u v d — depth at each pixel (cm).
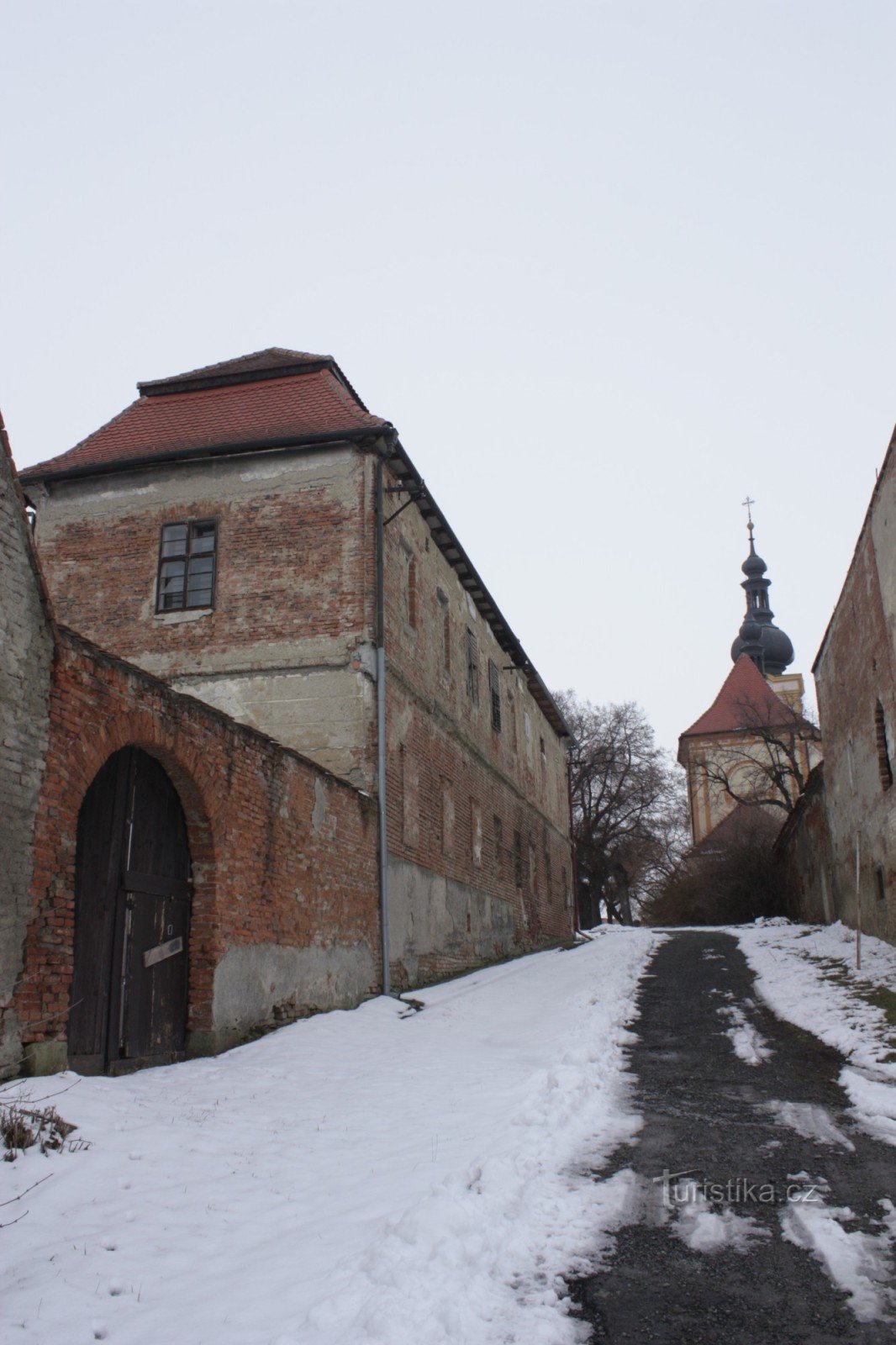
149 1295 452
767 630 7712
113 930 945
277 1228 535
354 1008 1412
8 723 780
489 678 2580
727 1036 1167
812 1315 432
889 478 1480
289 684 1633
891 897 1677
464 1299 439
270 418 1820
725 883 4250
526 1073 948
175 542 1745
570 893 3588
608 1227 539
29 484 1812
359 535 1673
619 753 4881
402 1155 665
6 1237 510
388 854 1634
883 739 1700
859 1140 709
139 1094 805
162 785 1045
